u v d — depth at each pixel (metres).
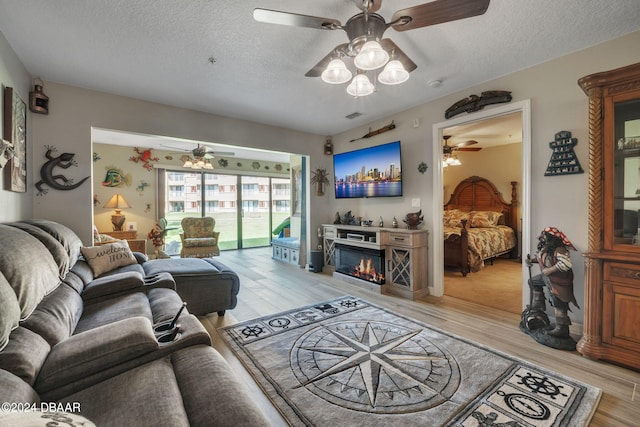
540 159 2.63
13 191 2.23
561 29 2.11
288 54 2.43
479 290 3.79
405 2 1.82
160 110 3.54
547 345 2.23
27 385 0.90
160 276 2.48
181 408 0.88
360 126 4.57
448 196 6.96
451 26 2.06
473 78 2.93
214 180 7.39
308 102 3.55
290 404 1.60
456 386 1.74
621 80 1.93
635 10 1.89
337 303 3.28
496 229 5.62
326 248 4.93
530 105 2.68
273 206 8.33
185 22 2.00
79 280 2.06
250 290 3.81
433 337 2.39
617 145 1.99
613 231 1.99
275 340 2.36
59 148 2.93
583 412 1.51
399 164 3.81
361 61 1.72
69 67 2.63
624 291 1.92
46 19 1.96
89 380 1.03
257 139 4.38
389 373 1.88
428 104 3.56
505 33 2.15
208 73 2.77
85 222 3.06
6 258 1.20
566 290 2.26
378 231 3.73
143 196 6.29
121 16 1.94
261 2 1.81
